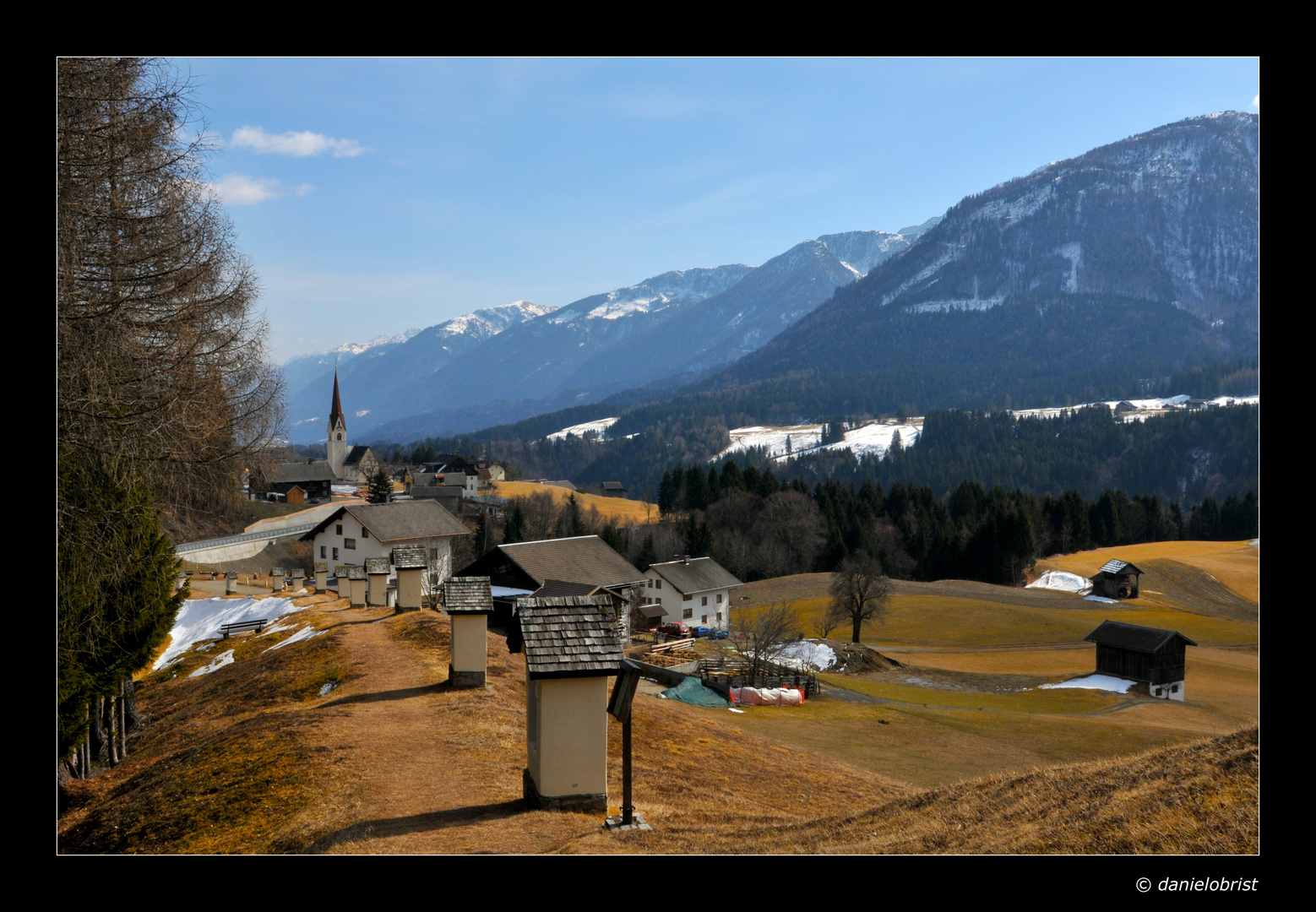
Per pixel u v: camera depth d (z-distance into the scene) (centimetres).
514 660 3136
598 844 1232
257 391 3017
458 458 17738
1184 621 8219
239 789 1638
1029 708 5019
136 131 1791
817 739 3653
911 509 13212
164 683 3866
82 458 1678
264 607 5144
